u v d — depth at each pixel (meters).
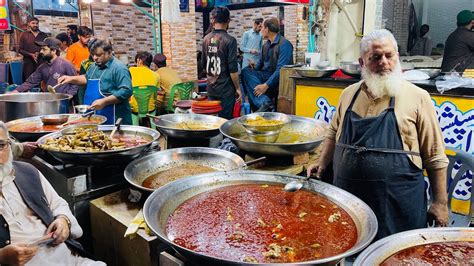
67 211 1.99
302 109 4.26
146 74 4.98
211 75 4.73
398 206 1.91
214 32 4.61
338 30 5.30
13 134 2.61
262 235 1.44
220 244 1.37
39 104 3.29
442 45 9.20
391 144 1.87
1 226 1.74
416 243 1.31
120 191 2.25
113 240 1.95
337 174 2.06
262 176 1.93
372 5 5.11
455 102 3.12
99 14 8.32
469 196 3.19
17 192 1.86
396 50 1.87
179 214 1.59
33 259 1.78
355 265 1.14
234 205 1.68
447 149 2.53
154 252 1.70
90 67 3.95
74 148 2.21
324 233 1.45
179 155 2.43
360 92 2.04
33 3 8.46
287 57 5.18
